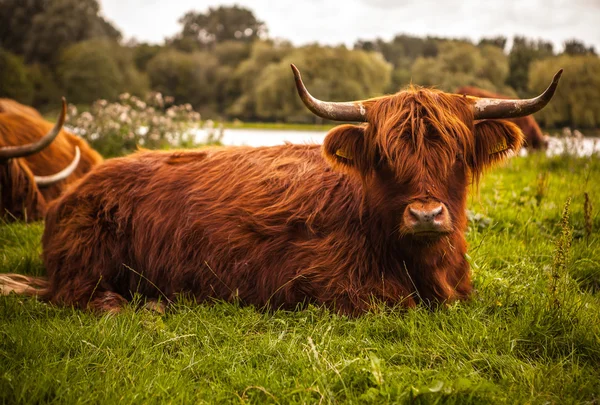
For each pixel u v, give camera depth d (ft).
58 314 14.37
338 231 14.78
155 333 13.07
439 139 13.14
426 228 12.57
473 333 12.62
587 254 17.72
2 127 28.43
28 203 27.17
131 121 44.65
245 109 182.29
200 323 13.62
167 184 16.83
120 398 9.91
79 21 224.74
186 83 202.08
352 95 158.40
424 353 11.82
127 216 16.69
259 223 15.38
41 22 220.84
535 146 47.06
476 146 14.28
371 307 13.85
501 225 21.15
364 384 10.64
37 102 181.37
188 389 10.52
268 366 11.46
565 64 78.33
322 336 12.45
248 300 15.26
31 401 9.82
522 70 106.42
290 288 14.66
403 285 14.39
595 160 35.09
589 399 10.16
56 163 29.91
